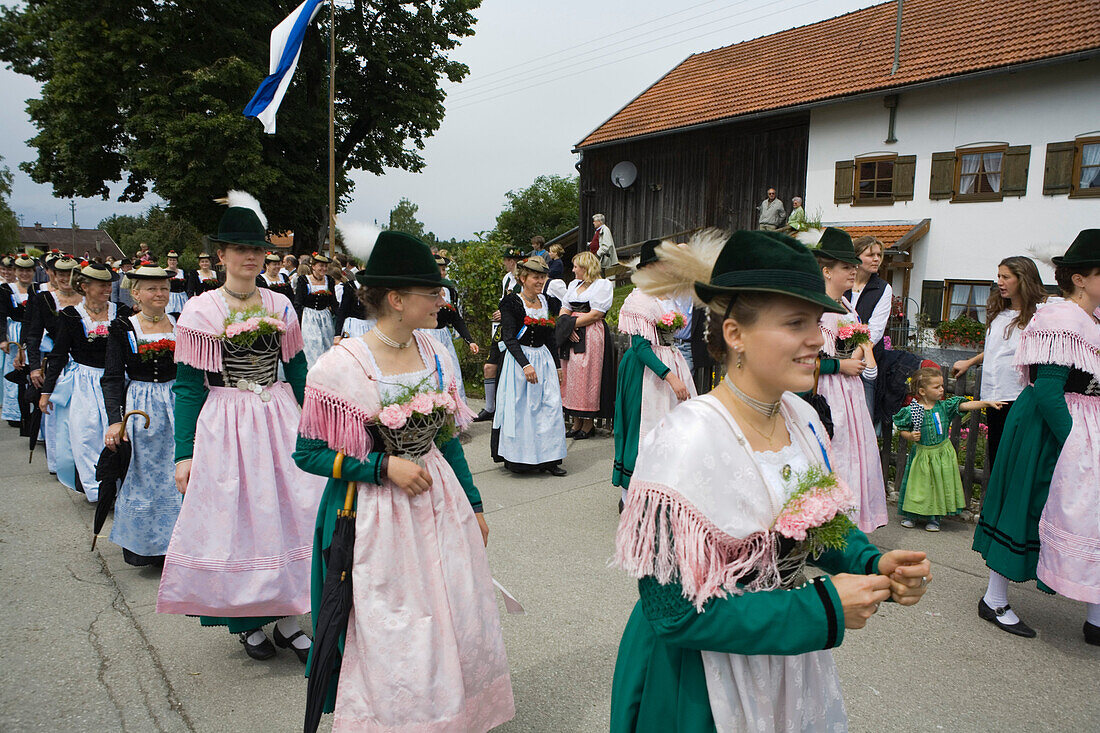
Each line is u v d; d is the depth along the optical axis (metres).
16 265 8.59
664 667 1.58
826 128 17.80
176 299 9.10
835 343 4.05
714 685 1.51
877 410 5.03
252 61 21.38
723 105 20.03
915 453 4.90
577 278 7.79
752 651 1.42
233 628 3.30
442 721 2.22
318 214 23.78
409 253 2.37
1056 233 14.34
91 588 4.15
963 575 4.24
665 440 1.50
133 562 4.33
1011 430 3.53
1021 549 3.46
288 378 3.70
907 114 16.27
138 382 4.31
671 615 1.44
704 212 20.66
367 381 2.36
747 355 1.55
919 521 5.10
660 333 4.96
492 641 2.48
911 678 3.18
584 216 23.97
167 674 3.27
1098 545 3.26
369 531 2.29
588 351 7.68
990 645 3.47
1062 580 3.34
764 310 1.50
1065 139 14.08
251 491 3.22
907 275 16.58
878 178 17.02
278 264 10.20
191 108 20.12
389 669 2.20
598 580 4.21
